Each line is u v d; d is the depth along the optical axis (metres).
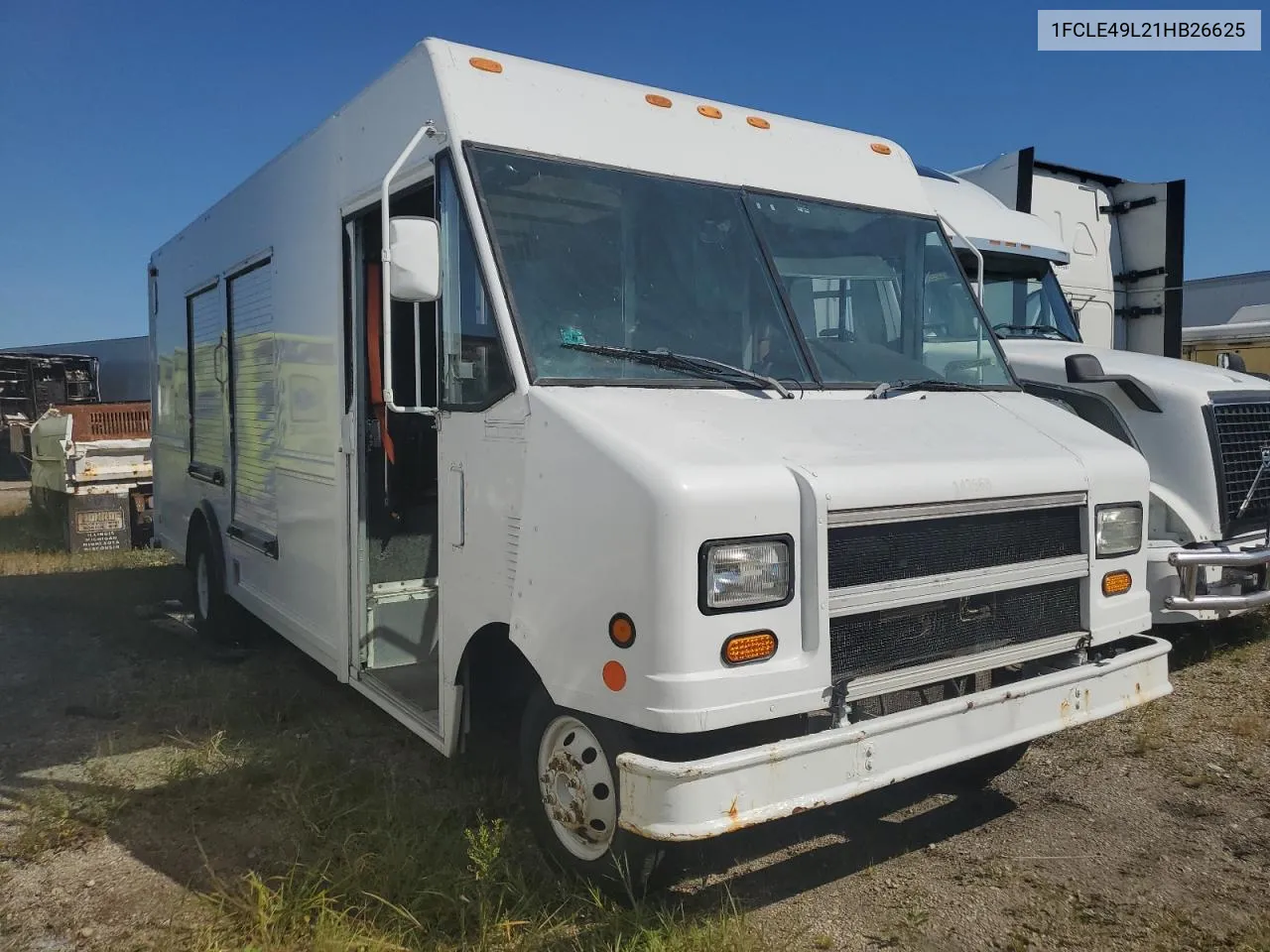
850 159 4.89
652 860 3.28
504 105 3.92
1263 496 6.19
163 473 8.78
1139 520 4.01
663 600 2.89
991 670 3.91
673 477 2.91
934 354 4.68
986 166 9.24
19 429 23.16
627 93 4.32
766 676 2.99
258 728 5.39
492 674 3.93
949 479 3.38
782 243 4.33
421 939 3.32
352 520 4.78
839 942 3.34
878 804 4.47
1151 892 3.68
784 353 4.06
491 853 3.55
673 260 4.00
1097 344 9.48
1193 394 5.96
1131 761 4.91
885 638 3.33
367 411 4.90
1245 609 5.86
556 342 3.60
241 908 3.50
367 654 4.83
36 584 9.91
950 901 3.61
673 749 3.22
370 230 4.91
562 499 3.24
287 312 5.50
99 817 4.30
